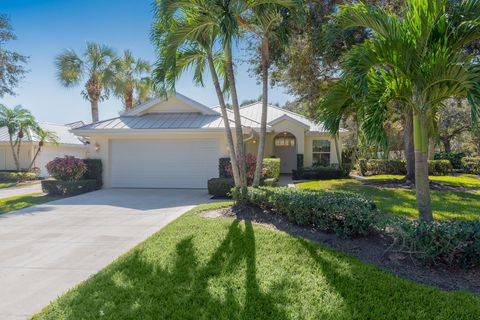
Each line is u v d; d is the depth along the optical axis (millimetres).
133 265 4789
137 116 15602
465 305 3463
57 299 3895
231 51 8031
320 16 12039
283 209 6570
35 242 6359
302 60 13055
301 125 19078
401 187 12953
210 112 15453
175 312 3492
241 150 8156
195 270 4535
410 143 13930
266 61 8633
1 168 24703
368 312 3398
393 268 4484
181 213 8844
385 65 5484
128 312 3504
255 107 23422
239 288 3992
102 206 10141
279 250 5125
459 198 10391
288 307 3527
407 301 3592
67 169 13367
